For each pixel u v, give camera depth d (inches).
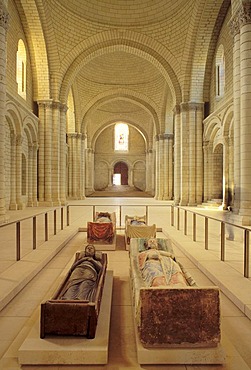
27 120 745.0
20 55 754.2
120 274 258.7
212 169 813.9
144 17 834.8
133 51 903.1
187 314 136.0
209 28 751.7
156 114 1314.0
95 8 814.5
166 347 135.6
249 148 440.5
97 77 1242.0
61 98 871.1
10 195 709.9
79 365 132.5
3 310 183.9
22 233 407.2
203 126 838.5
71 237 400.8
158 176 1302.9
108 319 159.9
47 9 727.7
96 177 1919.3
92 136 1715.1
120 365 133.2
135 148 1935.3
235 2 457.7
